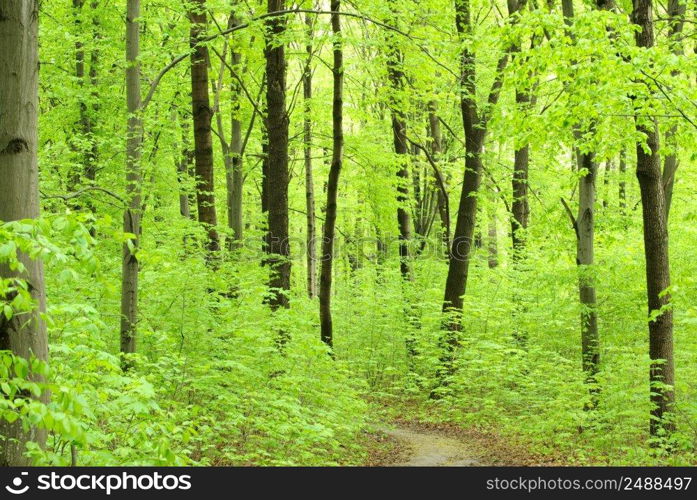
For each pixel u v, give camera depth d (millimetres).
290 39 13664
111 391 5789
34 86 4992
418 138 21828
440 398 17422
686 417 10406
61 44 16000
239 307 12086
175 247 13984
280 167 14203
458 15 16219
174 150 18672
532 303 18453
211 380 9414
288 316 11953
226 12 14766
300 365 11742
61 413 4070
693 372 12602
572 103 10047
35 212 4965
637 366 12094
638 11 10617
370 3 13820
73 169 15695
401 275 22953
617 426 11062
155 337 10336
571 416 11180
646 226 10930
